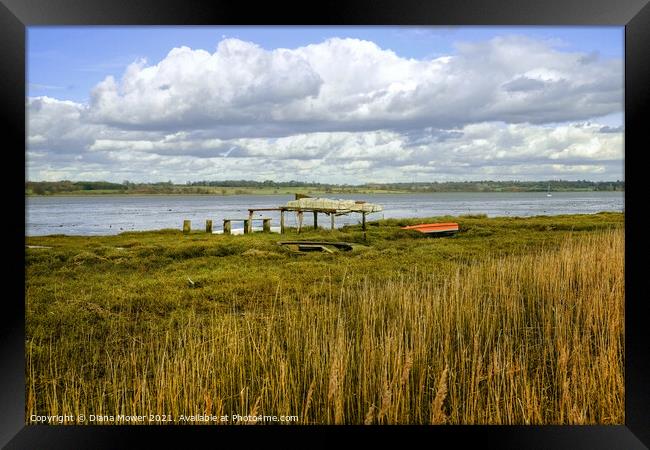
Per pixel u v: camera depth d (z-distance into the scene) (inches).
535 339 210.8
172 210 960.3
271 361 194.9
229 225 565.9
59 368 206.1
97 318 258.8
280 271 359.6
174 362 190.5
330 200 542.9
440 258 388.5
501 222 577.9
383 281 311.7
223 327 220.7
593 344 207.9
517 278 284.0
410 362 172.7
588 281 262.7
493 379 182.5
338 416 172.7
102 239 524.1
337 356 175.2
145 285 320.8
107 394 190.2
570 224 544.4
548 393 184.5
